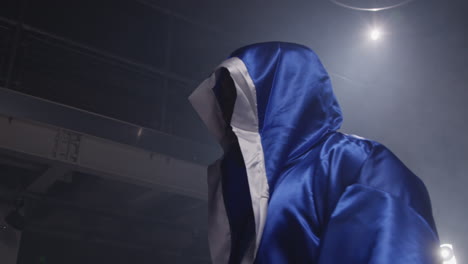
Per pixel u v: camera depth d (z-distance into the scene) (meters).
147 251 6.93
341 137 0.84
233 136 1.03
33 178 5.84
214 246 0.90
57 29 6.85
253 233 0.83
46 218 6.27
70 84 6.76
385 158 0.77
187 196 6.18
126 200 6.55
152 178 5.85
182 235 7.07
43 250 6.35
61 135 5.42
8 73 6.14
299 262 0.74
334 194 0.76
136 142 5.91
